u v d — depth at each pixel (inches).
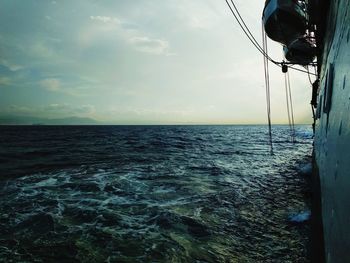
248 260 286.7
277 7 430.3
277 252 303.1
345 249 86.0
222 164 922.1
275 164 957.2
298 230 360.8
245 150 1438.2
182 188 574.2
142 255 293.6
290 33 462.0
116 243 320.2
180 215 411.2
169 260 284.7
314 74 612.7
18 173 732.0
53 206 447.8
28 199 486.0
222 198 506.3
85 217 400.2
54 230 354.0
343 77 117.1
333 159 138.6
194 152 1294.3
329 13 245.9
